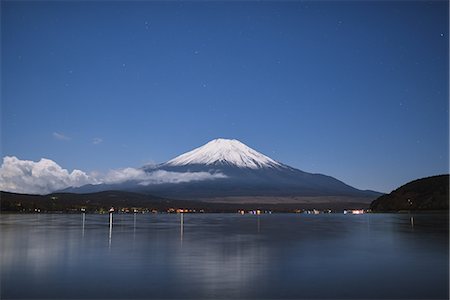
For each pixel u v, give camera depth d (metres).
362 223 72.38
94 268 17.78
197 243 29.73
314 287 14.23
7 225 60.97
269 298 12.80
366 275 16.38
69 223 71.25
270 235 39.28
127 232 43.59
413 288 14.15
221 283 14.77
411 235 38.72
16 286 14.24
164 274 16.41
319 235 39.38
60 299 12.65
